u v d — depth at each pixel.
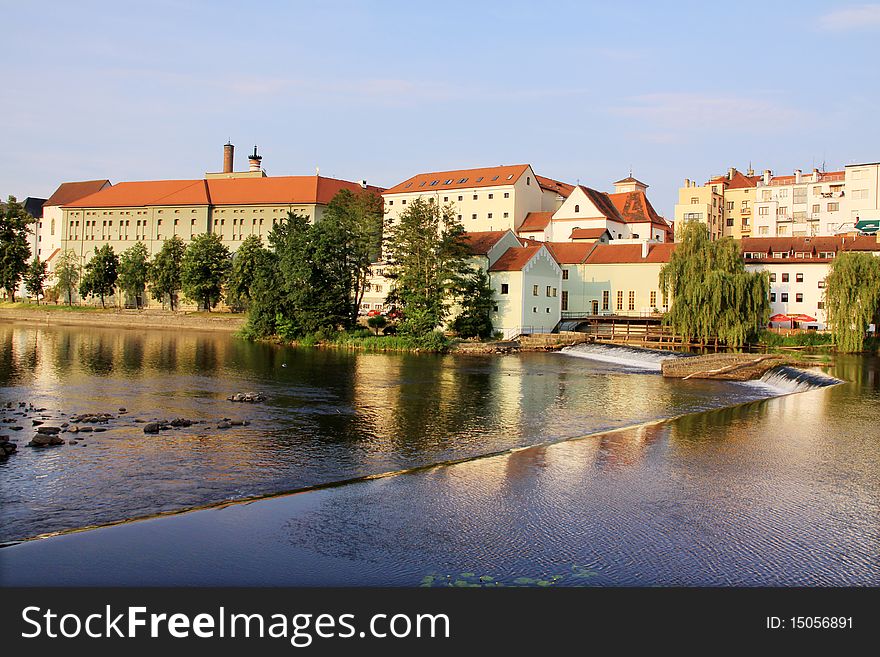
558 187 146.50
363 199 106.25
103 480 21.58
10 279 45.53
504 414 35.56
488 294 87.12
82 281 137.62
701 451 26.81
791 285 92.12
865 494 20.88
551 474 23.14
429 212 88.12
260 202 144.12
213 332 106.44
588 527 17.78
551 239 123.06
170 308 138.00
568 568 15.31
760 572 15.20
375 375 52.38
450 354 74.75
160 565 15.30
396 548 16.33
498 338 88.19
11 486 20.75
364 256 95.12
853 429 31.62
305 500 19.98
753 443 28.39
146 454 24.94
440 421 33.22
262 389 43.06
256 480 22.08
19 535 16.97
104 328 110.44
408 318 82.19
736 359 54.75
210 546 16.36
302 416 33.66
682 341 79.50
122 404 35.81
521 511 19.03
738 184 146.25
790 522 18.27
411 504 19.61
